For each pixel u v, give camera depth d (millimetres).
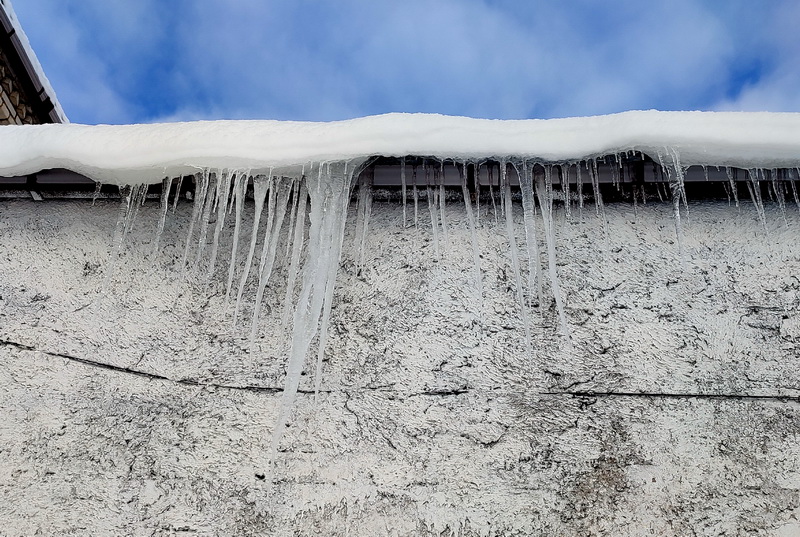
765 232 1745
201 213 1872
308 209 1802
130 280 1795
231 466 1588
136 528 1544
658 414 1597
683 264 1733
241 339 1726
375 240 1798
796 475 1530
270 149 1569
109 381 1688
